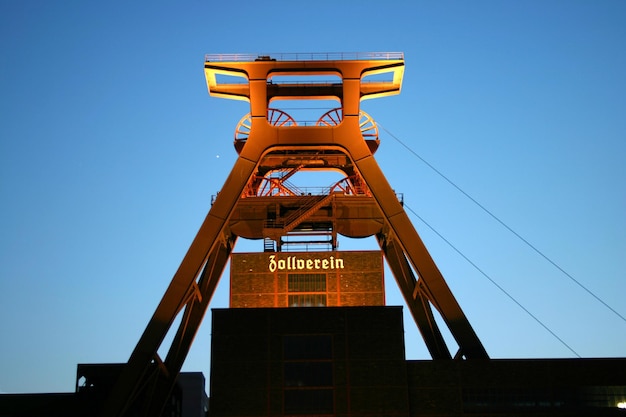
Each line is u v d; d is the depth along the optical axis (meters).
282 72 64.06
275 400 54.38
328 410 54.28
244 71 64.00
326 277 66.81
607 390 55.16
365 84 65.50
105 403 54.44
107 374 60.28
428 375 55.38
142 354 55.97
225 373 54.81
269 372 54.97
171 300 57.72
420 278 59.31
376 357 55.50
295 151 66.31
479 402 54.91
